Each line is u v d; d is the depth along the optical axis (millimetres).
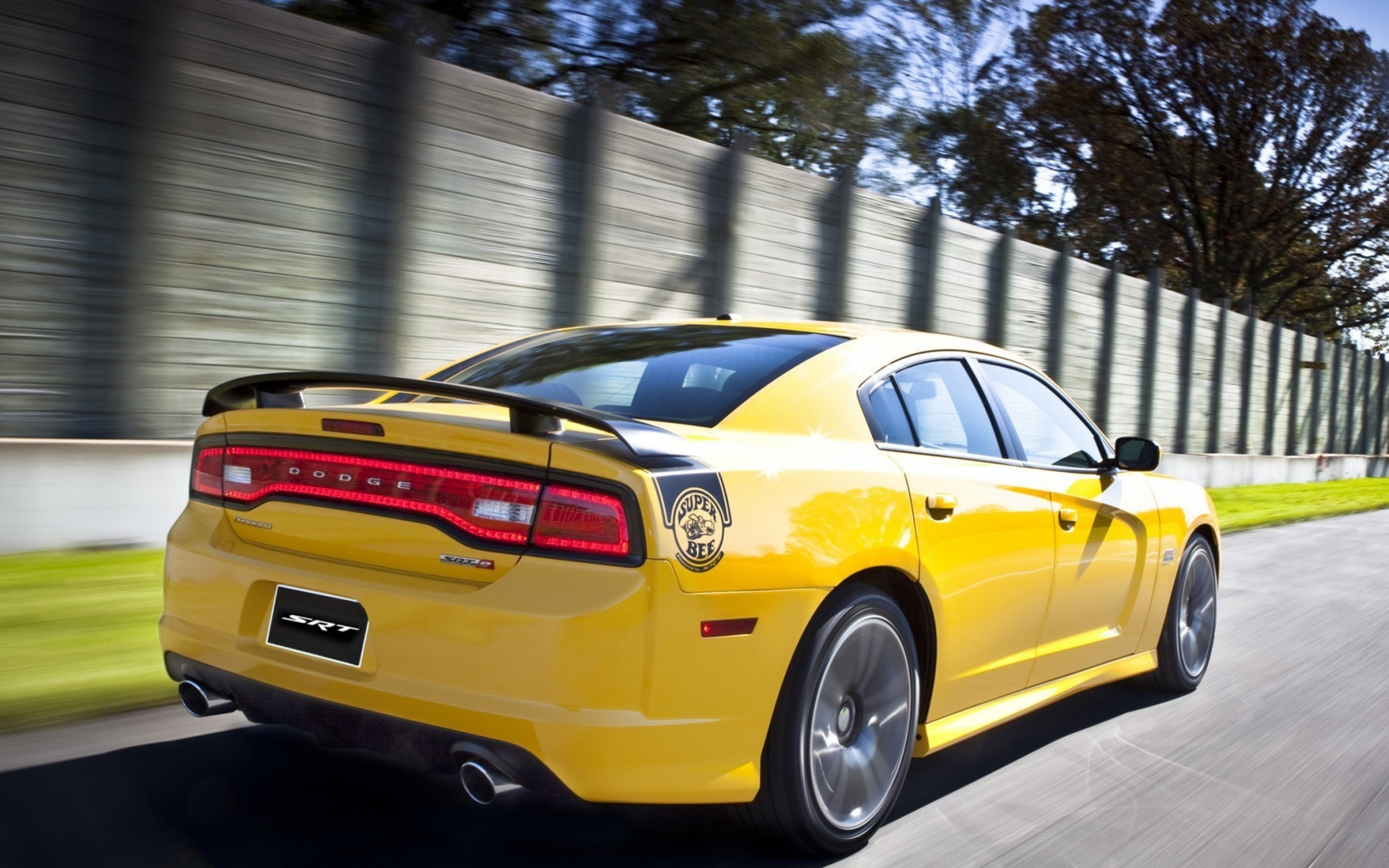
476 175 7941
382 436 2598
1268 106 34719
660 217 9430
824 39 15992
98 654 4125
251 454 2842
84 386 6094
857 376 3270
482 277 8031
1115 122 35750
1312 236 37938
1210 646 5141
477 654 2404
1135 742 4152
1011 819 3271
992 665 3514
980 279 13828
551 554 2432
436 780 3184
